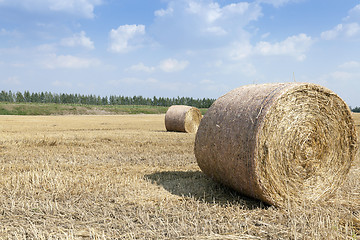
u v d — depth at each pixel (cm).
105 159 933
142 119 3591
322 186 555
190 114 1891
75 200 533
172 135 1623
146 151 1080
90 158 941
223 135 552
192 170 793
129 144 1254
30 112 5647
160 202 527
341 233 398
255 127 489
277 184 505
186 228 415
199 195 574
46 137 1419
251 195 525
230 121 546
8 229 414
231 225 430
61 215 463
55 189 595
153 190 601
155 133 1733
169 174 740
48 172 702
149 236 396
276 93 506
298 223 435
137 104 10556
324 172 558
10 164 830
